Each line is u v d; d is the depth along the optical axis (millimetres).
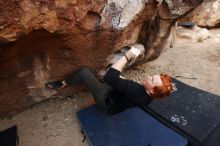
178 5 3152
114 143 2574
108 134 2680
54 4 1972
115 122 2828
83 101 3221
